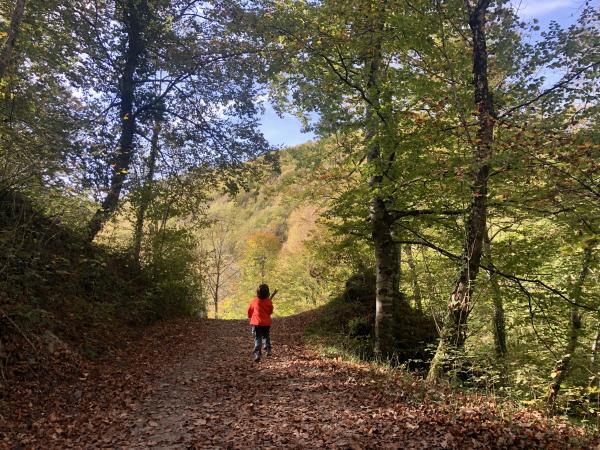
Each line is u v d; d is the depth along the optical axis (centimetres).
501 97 1014
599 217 672
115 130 1783
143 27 1717
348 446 524
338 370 913
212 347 1251
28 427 600
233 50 1758
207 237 3641
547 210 800
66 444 559
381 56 1195
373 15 1074
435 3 1015
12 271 942
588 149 652
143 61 1802
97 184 1483
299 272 3391
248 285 4978
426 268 1585
